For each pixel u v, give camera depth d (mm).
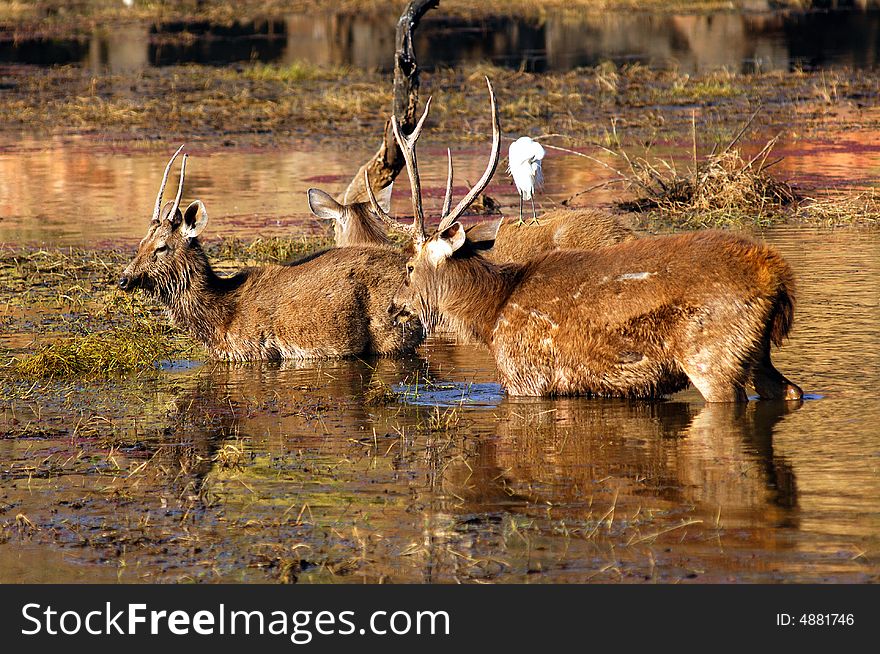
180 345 38875
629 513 22641
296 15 180250
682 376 29516
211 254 51281
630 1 186125
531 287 30641
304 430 28922
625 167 71375
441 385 32938
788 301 28734
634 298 29234
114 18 175375
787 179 65500
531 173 41438
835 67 120188
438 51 137750
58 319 41062
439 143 82312
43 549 22297
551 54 133625
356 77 117188
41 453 27578
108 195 66750
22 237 55812
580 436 27438
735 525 21875
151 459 26969
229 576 21141
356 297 36594
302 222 58281
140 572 21391
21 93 110500
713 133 83562
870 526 21609
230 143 84938
